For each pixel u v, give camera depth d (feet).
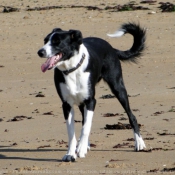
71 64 37.78
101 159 38.17
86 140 39.04
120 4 108.37
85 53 38.47
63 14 103.76
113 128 47.29
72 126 38.58
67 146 42.55
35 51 83.15
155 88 63.00
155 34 88.79
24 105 57.93
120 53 44.98
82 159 38.34
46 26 96.73
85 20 99.35
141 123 48.83
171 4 104.78
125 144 42.27
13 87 66.08
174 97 58.44
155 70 71.41
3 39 89.66
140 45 45.47
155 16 99.86
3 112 55.57
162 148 40.65
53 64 37.27
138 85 64.69
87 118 38.91
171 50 80.43
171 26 93.20
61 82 38.37
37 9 107.76
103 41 42.93
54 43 37.32
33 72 72.84
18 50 83.87
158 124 48.29
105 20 98.78
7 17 103.24
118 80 42.37
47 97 60.95
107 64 41.91
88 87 38.47
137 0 110.63
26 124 50.39
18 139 45.21
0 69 74.69
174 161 36.88
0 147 42.80
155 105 55.47
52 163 37.58
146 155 38.91
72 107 39.01
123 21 97.81
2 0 115.85
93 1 111.86
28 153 40.73
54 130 47.67
